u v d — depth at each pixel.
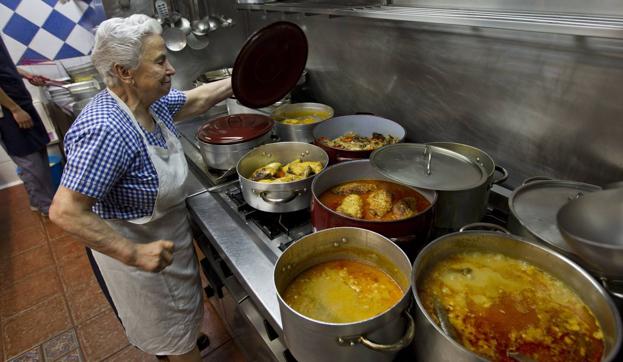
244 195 1.15
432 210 0.86
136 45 0.85
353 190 1.10
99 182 0.86
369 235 0.81
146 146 0.98
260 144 1.43
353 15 1.25
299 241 0.80
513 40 1.02
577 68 0.92
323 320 0.75
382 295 0.79
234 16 2.16
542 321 0.66
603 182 0.96
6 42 2.85
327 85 1.84
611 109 0.89
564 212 0.66
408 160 1.05
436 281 0.74
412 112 1.46
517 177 1.17
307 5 1.60
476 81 1.17
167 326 1.32
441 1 1.25
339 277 0.84
